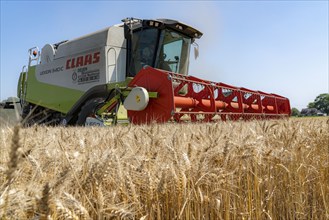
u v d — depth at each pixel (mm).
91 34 10305
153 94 7141
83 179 1278
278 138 2723
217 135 2375
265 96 11023
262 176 2320
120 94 8000
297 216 2387
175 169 1614
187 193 1611
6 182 938
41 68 12414
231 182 1937
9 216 893
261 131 2914
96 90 9195
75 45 10805
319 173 2689
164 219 1596
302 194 2564
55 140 1914
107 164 1335
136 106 7203
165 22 9258
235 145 2043
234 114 8977
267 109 11156
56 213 1019
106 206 1290
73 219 1003
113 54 9516
